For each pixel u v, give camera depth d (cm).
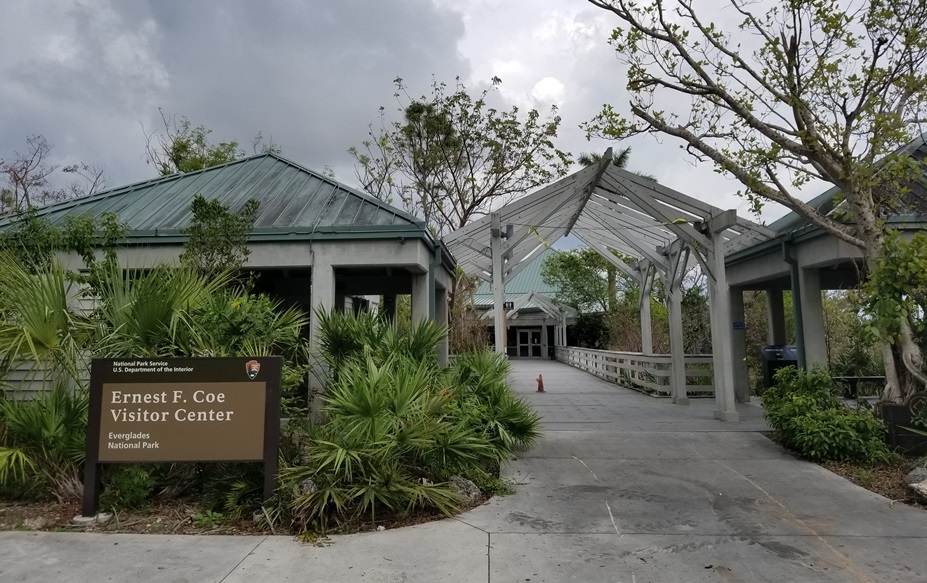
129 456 542
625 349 2400
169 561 451
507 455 739
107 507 558
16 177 2166
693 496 621
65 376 662
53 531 518
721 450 830
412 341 795
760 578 420
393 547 480
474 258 1531
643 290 1739
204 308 660
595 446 859
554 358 3647
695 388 1493
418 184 2019
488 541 494
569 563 448
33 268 699
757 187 852
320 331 815
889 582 413
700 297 2044
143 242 948
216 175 1228
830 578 420
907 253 693
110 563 447
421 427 575
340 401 580
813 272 1052
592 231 1689
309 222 991
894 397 794
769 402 896
